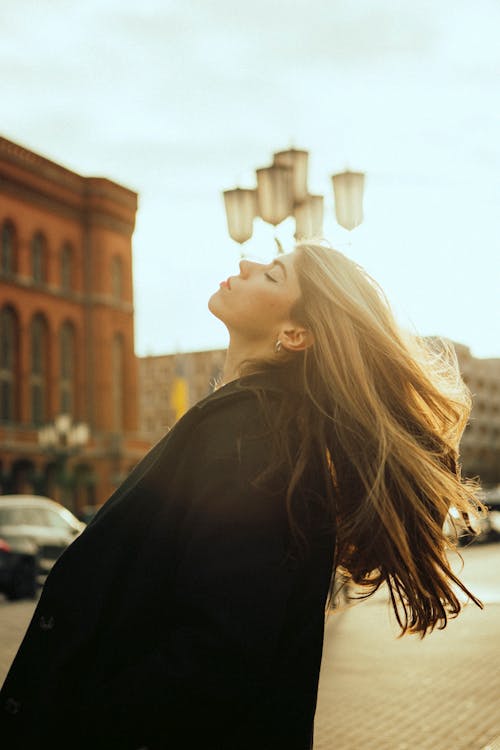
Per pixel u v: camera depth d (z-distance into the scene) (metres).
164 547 1.50
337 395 1.60
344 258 1.74
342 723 7.14
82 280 54.69
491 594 16.88
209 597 1.39
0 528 18.53
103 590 1.50
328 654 10.46
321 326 1.65
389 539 1.61
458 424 1.77
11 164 50.34
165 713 1.33
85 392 54.28
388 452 1.58
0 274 49.56
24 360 50.72
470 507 1.79
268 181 12.72
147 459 1.61
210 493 1.46
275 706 1.46
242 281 1.73
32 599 18.39
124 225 56.69
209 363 92.62
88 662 1.48
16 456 48.69
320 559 1.53
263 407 1.54
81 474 51.81
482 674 9.18
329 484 1.55
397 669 9.51
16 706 1.48
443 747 6.35
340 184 12.29
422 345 1.77
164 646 1.39
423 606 1.70
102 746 1.36
